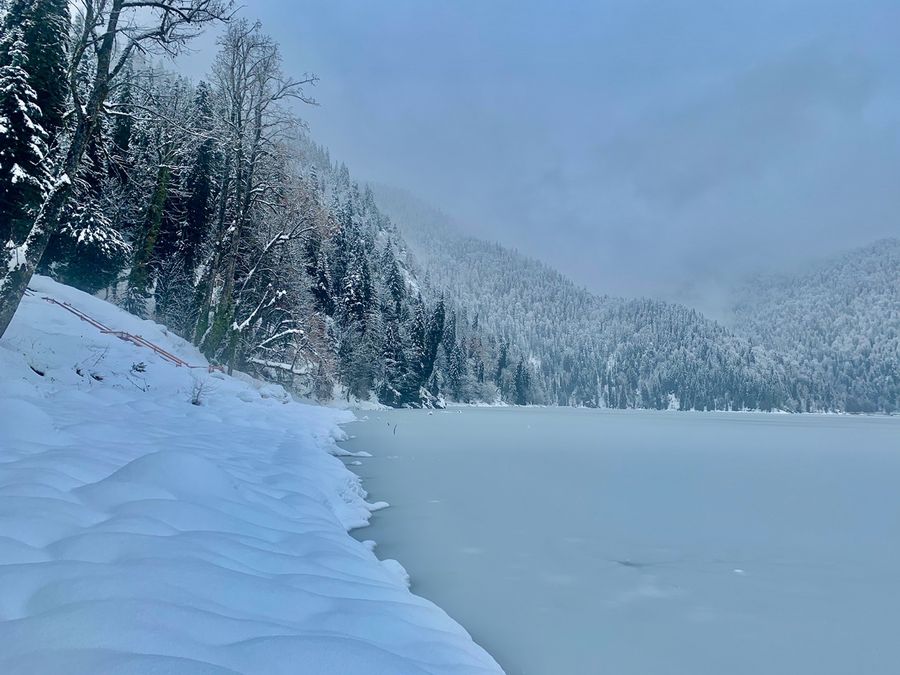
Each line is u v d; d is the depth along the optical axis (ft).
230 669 7.68
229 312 83.20
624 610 19.90
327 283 176.86
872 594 21.93
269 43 74.38
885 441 117.39
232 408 52.60
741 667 16.02
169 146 91.71
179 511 15.40
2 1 56.08
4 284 36.81
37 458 17.95
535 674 14.97
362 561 18.11
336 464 39.52
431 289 394.32
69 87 39.24
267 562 14.30
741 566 25.21
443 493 38.63
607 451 73.56
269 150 81.46
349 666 8.94
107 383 45.52
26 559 10.39
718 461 66.59
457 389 316.81
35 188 47.39
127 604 8.61
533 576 23.03
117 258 94.48
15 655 6.92
